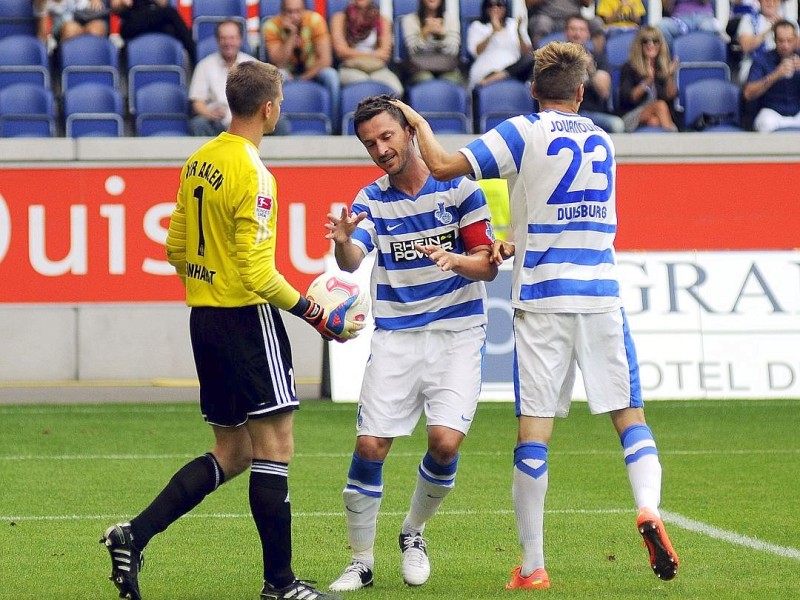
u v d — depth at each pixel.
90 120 50.56
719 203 47.53
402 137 16.84
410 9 55.59
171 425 37.31
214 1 54.78
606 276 16.61
